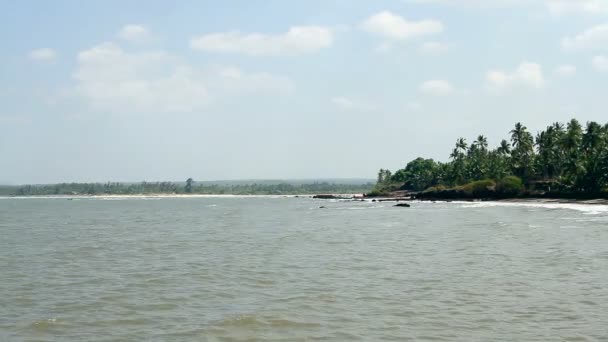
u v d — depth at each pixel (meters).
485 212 104.12
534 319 20.42
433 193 183.00
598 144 141.12
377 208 136.50
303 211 131.62
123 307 23.77
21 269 36.19
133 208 175.00
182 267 36.31
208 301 24.86
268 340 18.30
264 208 158.25
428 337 18.27
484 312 21.62
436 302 23.66
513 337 18.09
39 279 31.78
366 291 26.58
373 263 36.75
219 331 19.48
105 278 31.98
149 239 59.69
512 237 52.97
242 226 80.81
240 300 24.98
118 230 75.50
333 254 42.53
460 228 66.69
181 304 24.27
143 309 23.33
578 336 18.08
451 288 26.91
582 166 141.25
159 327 20.25
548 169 166.25
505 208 119.31
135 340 18.55
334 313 21.95
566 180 148.12
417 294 25.56
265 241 55.09
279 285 28.81
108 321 21.28
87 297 26.12
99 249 49.25
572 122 152.38
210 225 84.31
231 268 35.44
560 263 34.62
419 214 102.50
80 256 43.81
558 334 18.38
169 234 66.94
